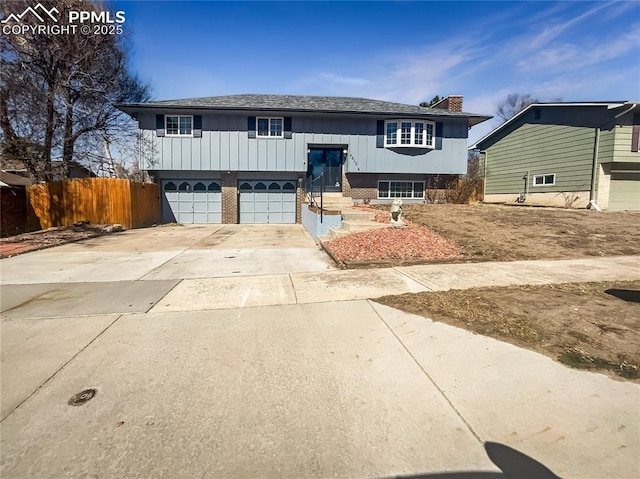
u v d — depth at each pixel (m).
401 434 2.21
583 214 13.01
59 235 12.03
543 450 2.05
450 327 3.74
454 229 9.80
